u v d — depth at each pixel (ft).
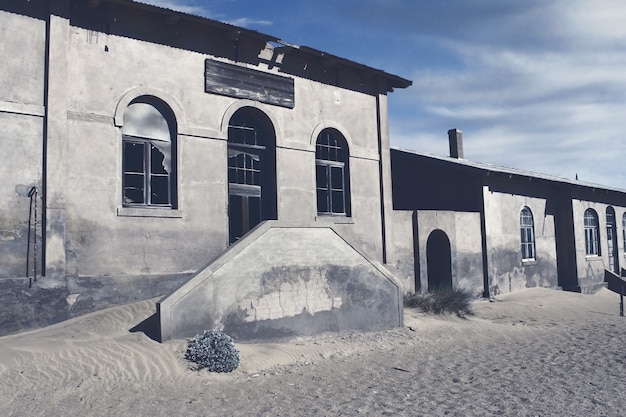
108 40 38.73
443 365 32.91
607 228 87.61
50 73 35.32
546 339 42.91
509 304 58.49
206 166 42.83
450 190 65.87
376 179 55.42
